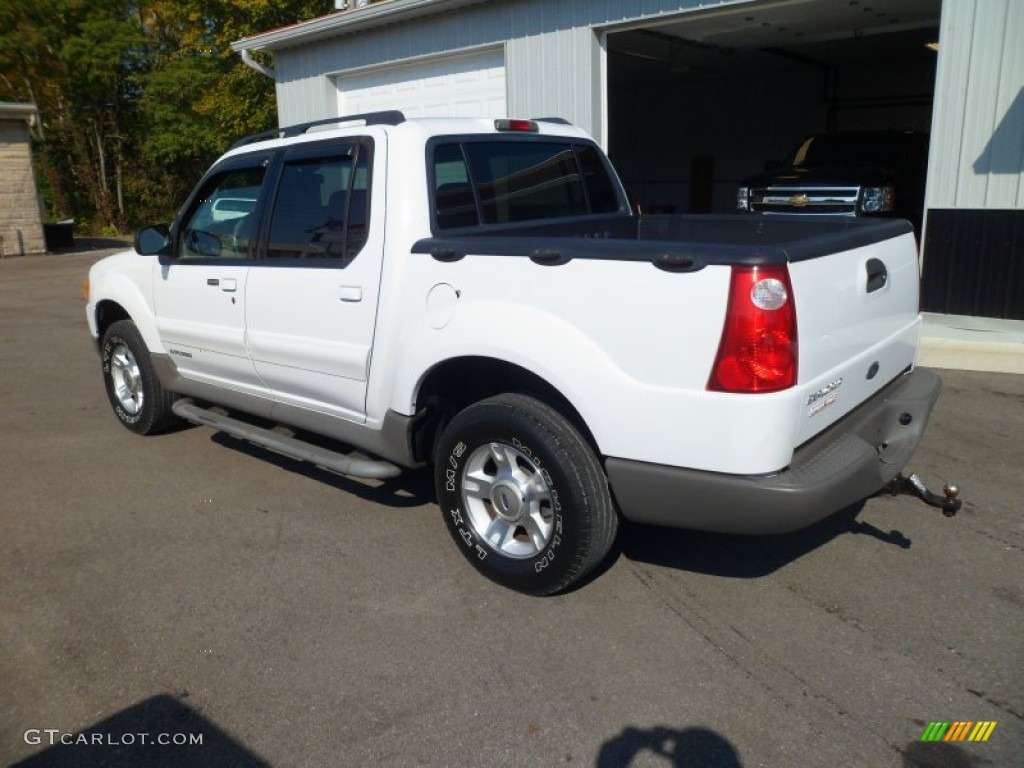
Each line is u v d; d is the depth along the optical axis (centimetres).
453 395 403
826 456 322
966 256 775
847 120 1848
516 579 365
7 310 1234
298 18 2452
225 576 393
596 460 341
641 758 270
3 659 331
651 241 317
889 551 404
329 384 429
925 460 513
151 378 576
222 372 502
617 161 2211
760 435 297
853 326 342
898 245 385
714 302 296
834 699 296
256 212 463
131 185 2983
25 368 839
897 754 268
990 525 428
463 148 416
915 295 409
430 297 373
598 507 338
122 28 2795
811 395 312
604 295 319
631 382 316
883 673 309
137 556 416
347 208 410
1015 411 598
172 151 2931
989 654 319
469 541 381
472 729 285
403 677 314
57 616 361
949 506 355
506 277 347
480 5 1032
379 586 381
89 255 2116
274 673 318
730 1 859
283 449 457
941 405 614
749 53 1473
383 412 405
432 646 333
